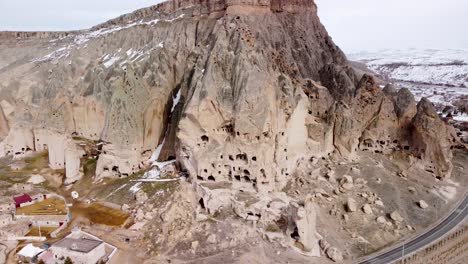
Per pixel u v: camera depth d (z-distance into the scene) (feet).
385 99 306.76
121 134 277.03
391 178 273.75
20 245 208.23
